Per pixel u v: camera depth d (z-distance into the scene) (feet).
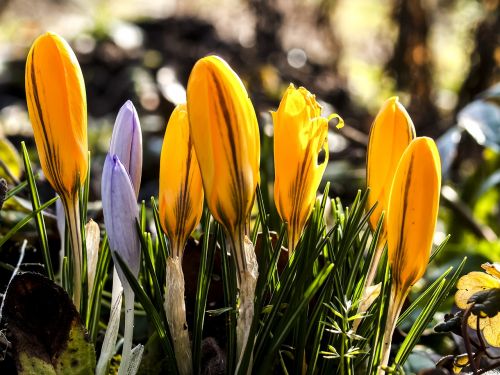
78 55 4.86
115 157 1.12
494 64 2.94
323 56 4.46
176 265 1.14
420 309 1.52
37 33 6.03
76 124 1.14
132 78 4.57
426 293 1.19
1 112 4.31
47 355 1.19
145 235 1.20
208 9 5.26
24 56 5.24
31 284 1.18
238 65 4.41
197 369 1.19
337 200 1.27
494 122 2.21
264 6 4.37
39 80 1.13
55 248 1.55
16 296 1.18
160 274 1.22
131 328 1.17
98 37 5.07
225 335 1.32
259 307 1.11
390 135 1.16
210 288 1.33
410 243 1.11
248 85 3.84
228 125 1.06
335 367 1.21
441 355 1.49
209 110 1.05
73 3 6.95
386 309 1.15
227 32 4.92
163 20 5.22
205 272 1.18
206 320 1.33
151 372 1.28
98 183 2.28
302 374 1.19
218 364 1.24
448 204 2.26
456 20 3.58
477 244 2.21
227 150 1.06
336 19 4.48
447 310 1.63
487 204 2.52
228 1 5.24
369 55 4.87
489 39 2.92
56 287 1.18
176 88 3.68
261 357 1.16
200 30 4.96
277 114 1.12
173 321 1.15
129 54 4.86
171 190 1.12
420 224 1.10
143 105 4.37
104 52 4.85
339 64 4.28
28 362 1.19
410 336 1.19
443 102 3.67
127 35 5.04
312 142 1.12
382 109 1.17
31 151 3.01
